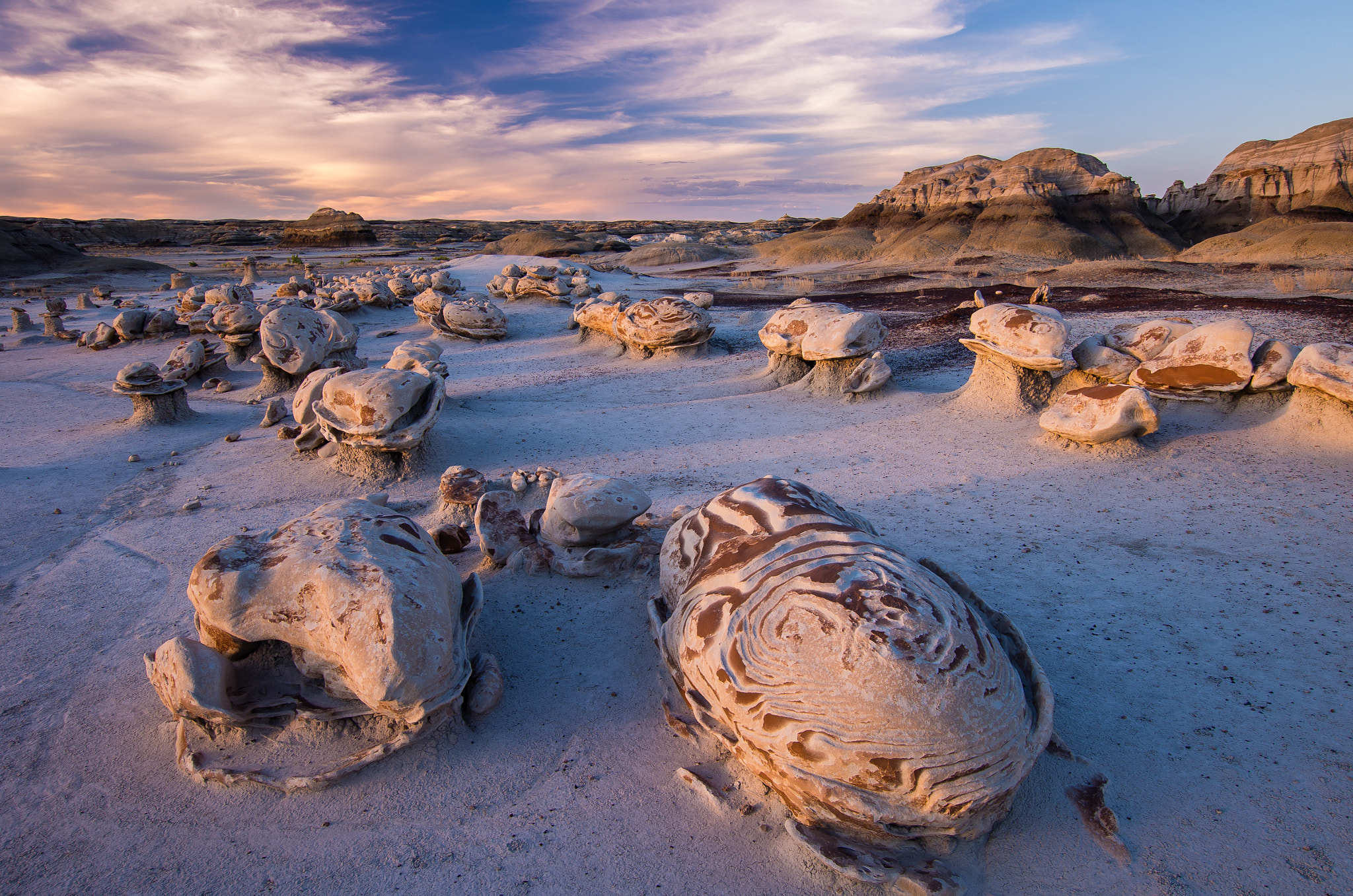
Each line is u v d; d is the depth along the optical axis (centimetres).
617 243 3133
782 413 531
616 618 249
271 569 194
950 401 504
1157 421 370
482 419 541
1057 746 176
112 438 529
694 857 154
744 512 213
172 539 335
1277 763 170
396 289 1336
